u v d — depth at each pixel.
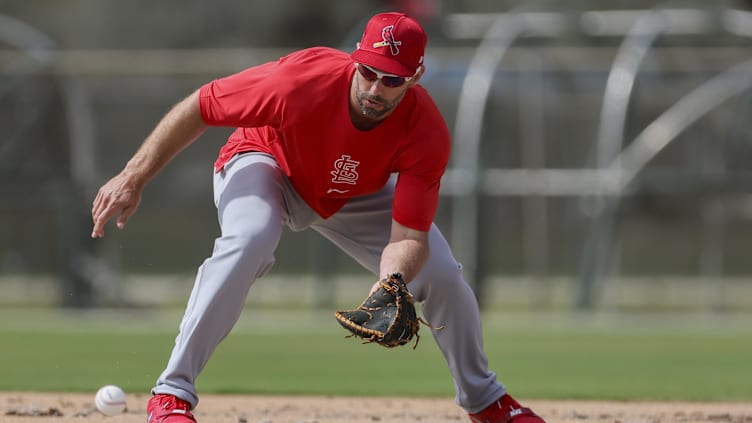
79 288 64.12
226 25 111.38
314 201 17.03
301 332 48.81
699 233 81.56
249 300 75.25
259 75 15.73
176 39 111.00
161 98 78.00
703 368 34.34
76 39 110.56
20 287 79.81
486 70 61.09
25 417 20.20
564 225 76.25
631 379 30.91
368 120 15.64
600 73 68.62
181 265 85.44
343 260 84.00
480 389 17.52
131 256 85.50
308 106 15.52
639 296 82.25
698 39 68.94
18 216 79.75
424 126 15.77
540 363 35.81
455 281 16.75
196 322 15.62
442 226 70.19
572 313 63.75
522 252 77.12
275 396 25.67
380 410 22.84
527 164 70.69
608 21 68.81
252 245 15.66
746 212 74.56
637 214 77.00
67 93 68.50
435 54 67.44
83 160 68.62
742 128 70.38
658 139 64.12
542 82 69.12
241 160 16.67
